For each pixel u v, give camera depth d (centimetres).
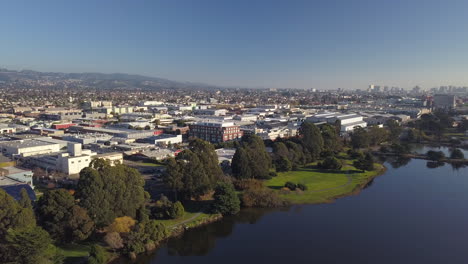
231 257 10312
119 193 10894
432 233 12025
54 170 16938
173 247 10819
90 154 18225
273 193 14675
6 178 13275
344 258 10312
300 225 12581
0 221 8394
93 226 10162
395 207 14488
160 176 16925
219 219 12988
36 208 10188
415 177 19350
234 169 16412
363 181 17938
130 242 10112
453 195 16138
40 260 8194
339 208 14275
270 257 10338
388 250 10800
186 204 13738
